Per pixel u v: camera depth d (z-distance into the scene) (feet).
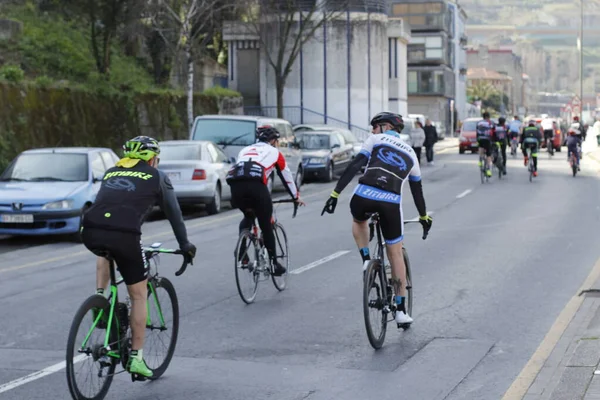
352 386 43.75
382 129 52.37
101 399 40.42
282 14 304.09
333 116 314.55
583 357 45.80
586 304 61.57
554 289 68.08
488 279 72.59
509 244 92.22
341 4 301.84
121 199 40.34
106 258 40.81
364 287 49.34
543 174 200.34
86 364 39.34
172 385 44.11
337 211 129.80
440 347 51.24
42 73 190.90
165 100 214.69
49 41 207.41
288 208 134.51
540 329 55.31
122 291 66.69
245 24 305.53
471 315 59.52
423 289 68.54
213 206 130.41
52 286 72.74
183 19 225.35
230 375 45.85
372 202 50.70
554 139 313.12
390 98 369.50
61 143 164.86
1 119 146.72
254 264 64.85
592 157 274.36
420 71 540.93
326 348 51.29
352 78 314.76
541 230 103.19
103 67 204.74
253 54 325.21
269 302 64.75
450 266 79.00
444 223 110.93
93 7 198.49
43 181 103.40
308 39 290.56
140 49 256.73
